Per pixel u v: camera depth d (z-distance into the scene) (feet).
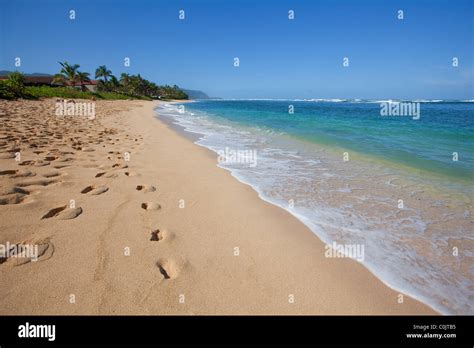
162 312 6.61
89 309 6.47
